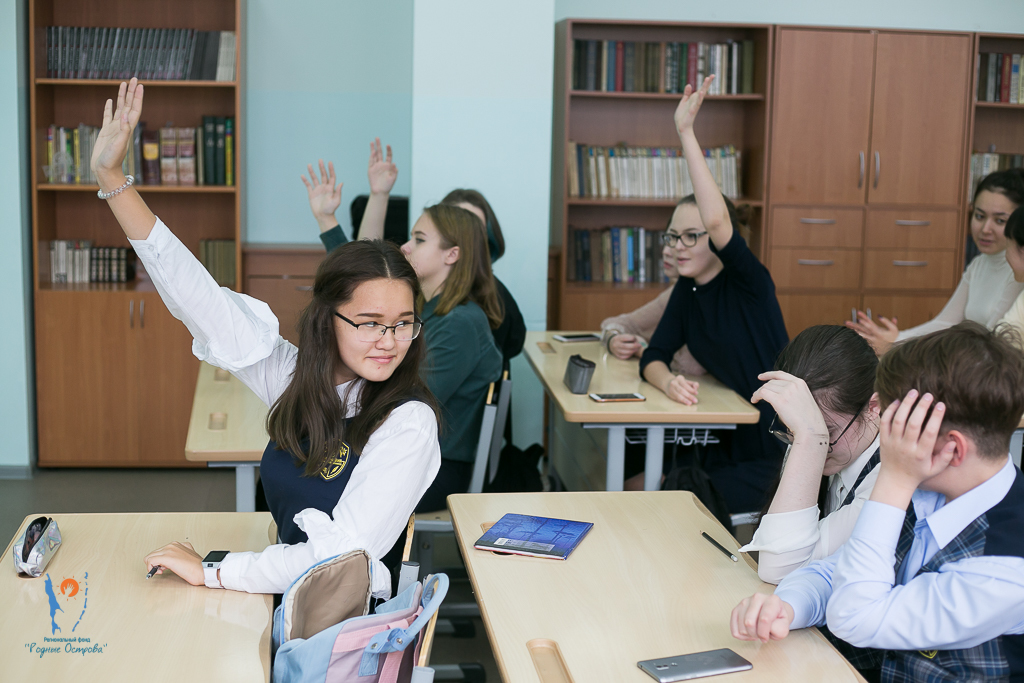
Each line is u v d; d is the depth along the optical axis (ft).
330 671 4.10
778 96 16.47
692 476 8.13
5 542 11.80
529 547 5.64
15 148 13.71
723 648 4.51
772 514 5.36
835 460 5.71
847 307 17.06
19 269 13.99
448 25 13.88
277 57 15.88
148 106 15.31
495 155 14.28
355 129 16.26
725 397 9.52
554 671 4.34
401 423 5.29
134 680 4.12
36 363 14.55
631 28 17.17
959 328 4.26
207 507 13.35
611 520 6.25
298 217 16.35
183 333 14.66
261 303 6.33
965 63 16.72
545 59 14.12
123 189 5.53
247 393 9.34
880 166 16.81
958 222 17.08
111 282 15.07
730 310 9.73
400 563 5.86
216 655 4.36
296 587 4.28
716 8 17.28
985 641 4.22
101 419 14.73
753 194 17.20
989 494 4.24
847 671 4.35
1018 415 4.10
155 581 5.15
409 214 14.70
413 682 4.15
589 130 17.67
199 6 15.21
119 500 13.57
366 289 5.18
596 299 16.66
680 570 5.46
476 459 8.49
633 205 17.34
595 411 8.77
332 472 5.31
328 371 5.36
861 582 4.30
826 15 17.48
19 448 14.40
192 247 16.06
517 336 11.10
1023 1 17.76
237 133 14.56
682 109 9.21
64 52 14.34
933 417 4.14
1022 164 17.76
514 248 14.55
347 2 15.92
